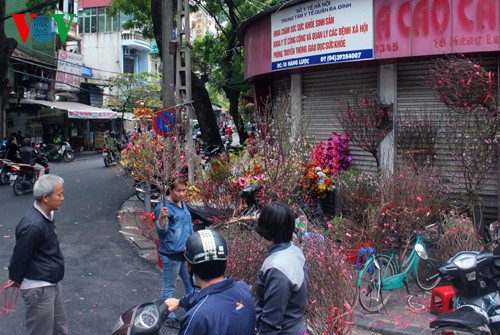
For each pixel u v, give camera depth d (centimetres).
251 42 1038
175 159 712
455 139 680
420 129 765
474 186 716
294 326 268
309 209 696
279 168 668
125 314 247
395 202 568
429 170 681
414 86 802
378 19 773
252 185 659
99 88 3394
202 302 234
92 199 1279
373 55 782
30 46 2638
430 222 630
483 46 702
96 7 4181
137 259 742
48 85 2728
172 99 955
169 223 506
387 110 805
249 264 387
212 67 2186
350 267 425
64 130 3038
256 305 282
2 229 909
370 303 534
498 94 680
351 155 872
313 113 946
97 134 3334
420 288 607
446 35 721
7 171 1517
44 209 376
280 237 279
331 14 819
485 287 410
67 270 679
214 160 754
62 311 401
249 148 812
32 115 2698
